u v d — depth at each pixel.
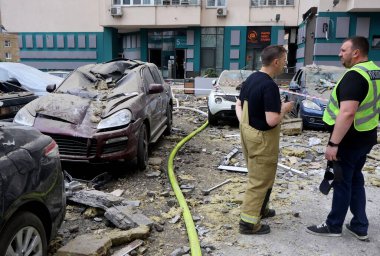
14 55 42.38
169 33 29.11
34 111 5.66
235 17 27.72
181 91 19.66
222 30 28.17
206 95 18.80
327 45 20.34
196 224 4.28
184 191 5.27
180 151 7.58
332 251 3.70
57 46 31.47
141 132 5.96
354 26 20.00
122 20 27.98
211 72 23.58
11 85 7.84
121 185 5.51
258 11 27.48
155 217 4.41
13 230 2.67
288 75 22.38
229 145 8.21
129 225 4.02
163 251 3.72
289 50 28.81
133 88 6.61
